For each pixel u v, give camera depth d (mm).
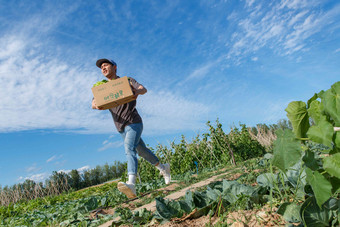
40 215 5578
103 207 4855
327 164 897
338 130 889
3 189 17000
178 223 2064
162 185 7215
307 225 1217
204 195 2285
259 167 4598
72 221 3971
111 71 3686
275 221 1498
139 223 2463
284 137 960
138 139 3594
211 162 10328
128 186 3264
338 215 1149
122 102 3379
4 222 6145
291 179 1851
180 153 10961
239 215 1775
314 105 979
